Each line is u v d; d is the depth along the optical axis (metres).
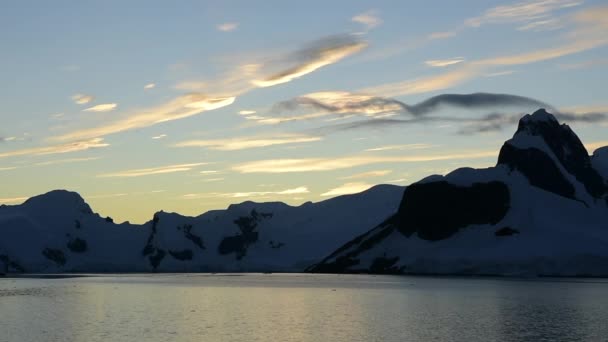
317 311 135.75
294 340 93.38
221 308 145.25
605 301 153.12
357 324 111.50
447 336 95.56
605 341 89.56
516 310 131.75
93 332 101.50
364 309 139.38
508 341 89.94
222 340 93.44
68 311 137.00
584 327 103.75
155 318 122.69
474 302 153.12
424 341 91.25
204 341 92.44
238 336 97.56
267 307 147.62
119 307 148.38
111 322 115.50
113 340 93.06
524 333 97.50
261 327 108.25
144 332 101.62
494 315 122.56
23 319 120.56
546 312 127.19
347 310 137.62
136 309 142.75
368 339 93.88
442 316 122.19
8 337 96.12
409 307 142.25
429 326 107.25
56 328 106.56
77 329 105.19
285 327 108.12
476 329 102.50
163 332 101.69
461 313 127.12
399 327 106.62
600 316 119.19
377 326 108.38
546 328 102.88
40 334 99.25
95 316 126.19
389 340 92.62
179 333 100.69
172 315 128.62
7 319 120.56
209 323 113.88
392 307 143.12
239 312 134.88
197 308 145.50
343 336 97.06
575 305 142.50
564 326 105.12
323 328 106.38
